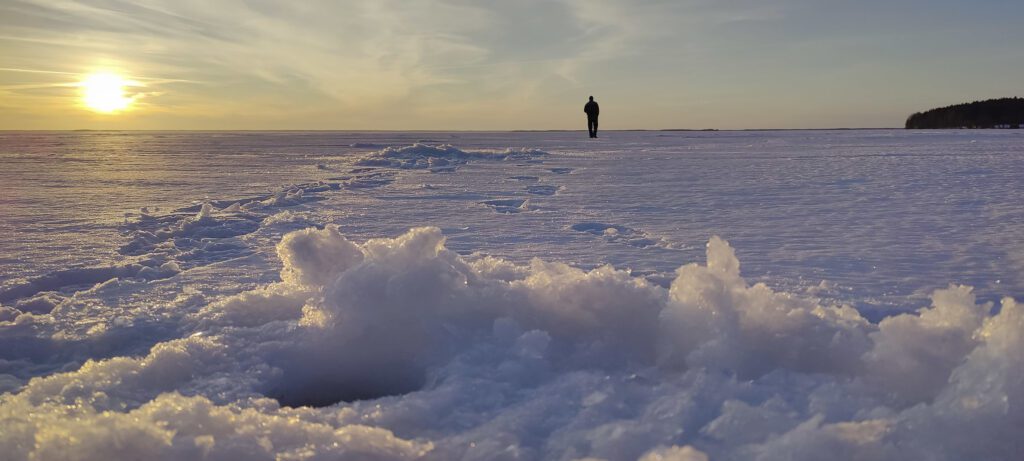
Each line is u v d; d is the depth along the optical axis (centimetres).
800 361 225
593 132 3506
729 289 246
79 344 275
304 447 168
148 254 469
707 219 628
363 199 810
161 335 285
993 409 169
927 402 193
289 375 247
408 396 210
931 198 759
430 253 278
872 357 215
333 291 265
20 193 871
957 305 228
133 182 1039
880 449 158
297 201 784
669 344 242
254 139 3653
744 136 3625
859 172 1116
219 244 507
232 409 196
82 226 595
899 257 438
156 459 160
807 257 441
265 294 316
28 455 159
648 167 1331
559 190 903
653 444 169
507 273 323
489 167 1387
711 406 190
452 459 169
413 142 2894
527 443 176
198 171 1289
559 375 222
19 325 297
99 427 166
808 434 161
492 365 227
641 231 558
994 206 683
